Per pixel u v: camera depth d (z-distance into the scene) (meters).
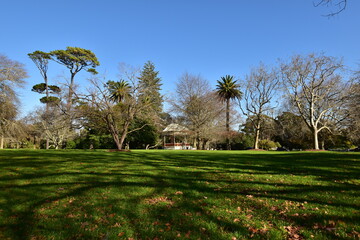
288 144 56.00
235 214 5.02
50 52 37.69
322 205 5.37
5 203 5.75
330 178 8.09
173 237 4.04
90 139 42.31
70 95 23.80
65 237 4.10
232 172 9.46
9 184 7.42
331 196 5.97
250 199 5.94
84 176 8.58
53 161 11.95
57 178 8.23
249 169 10.20
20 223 4.66
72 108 24.30
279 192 6.49
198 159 13.99
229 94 43.03
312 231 4.16
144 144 44.25
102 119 24.95
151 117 27.81
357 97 27.28
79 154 15.69
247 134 56.50
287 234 4.10
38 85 36.00
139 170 9.87
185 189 6.93
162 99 27.41
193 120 38.25
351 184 7.14
